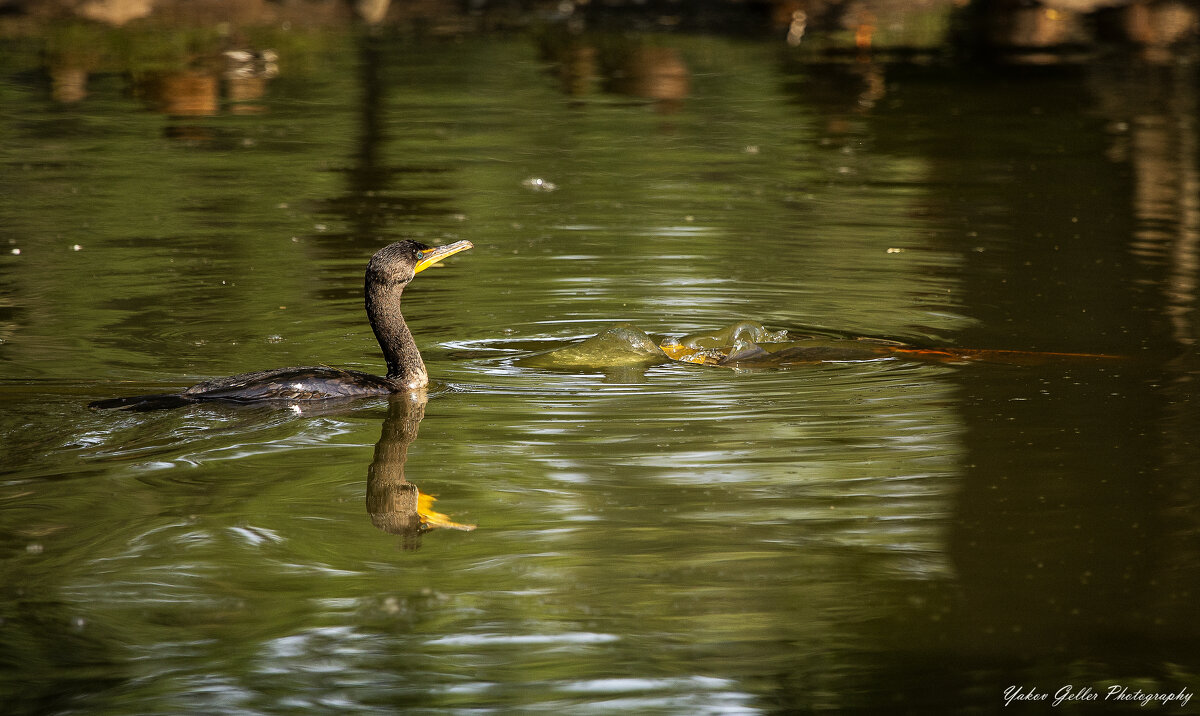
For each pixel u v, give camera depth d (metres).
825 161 22.20
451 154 22.55
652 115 25.98
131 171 20.64
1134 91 27.80
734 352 12.46
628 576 7.79
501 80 29.28
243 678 6.71
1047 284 14.85
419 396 11.21
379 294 11.45
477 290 15.01
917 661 6.83
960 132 24.22
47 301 13.95
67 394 10.82
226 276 15.17
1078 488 8.98
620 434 10.23
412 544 8.24
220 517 8.59
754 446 9.93
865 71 30.34
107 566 7.87
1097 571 7.75
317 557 8.05
